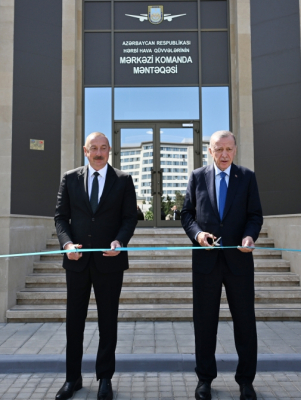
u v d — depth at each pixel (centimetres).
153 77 908
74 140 823
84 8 908
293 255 597
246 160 828
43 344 413
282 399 300
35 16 772
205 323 296
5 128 712
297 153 774
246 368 293
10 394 311
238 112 853
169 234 712
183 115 904
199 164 898
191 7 912
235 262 293
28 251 588
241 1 855
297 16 791
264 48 823
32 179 742
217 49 908
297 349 391
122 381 337
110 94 902
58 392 297
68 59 831
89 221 301
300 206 764
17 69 739
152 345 407
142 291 546
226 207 300
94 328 475
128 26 909
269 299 539
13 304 530
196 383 332
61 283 570
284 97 794
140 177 900
